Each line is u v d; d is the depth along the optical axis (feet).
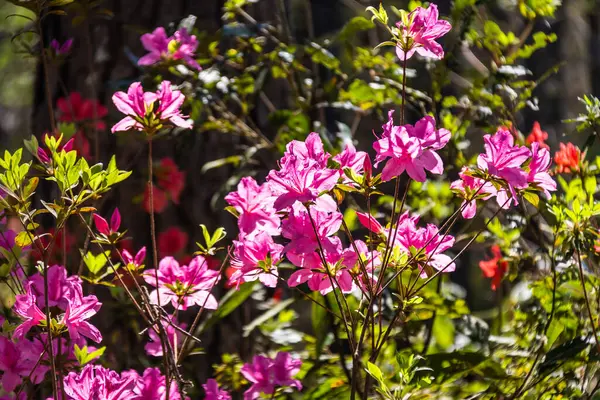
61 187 6.79
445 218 8.47
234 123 8.65
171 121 6.99
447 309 7.97
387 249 6.80
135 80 8.57
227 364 8.20
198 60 8.54
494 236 8.28
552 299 7.64
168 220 8.59
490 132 8.40
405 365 6.94
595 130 7.73
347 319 7.87
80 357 6.89
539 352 7.57
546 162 6.93
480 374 7.59
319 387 7.86
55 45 8.44
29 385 7.80
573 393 7.47
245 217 6.98
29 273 8.02
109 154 8.63
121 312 8.29
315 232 6.65
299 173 6.63
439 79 8.54
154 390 7.10
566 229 7.42
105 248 8.46
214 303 7.20
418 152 6.73
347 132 8.61
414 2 8.25
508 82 8.43
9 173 6.81
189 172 8.64
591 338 7.61
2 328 7.09
